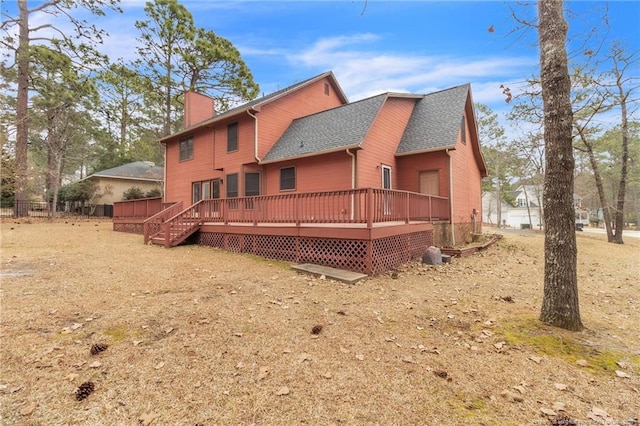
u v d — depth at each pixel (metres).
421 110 13.81
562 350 3.35
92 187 26.34
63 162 29.83
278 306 4.71
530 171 26.73
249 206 9.70
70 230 14.82
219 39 20.97
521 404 2.48
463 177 13.31
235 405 2.43
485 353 3.31
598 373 2.91
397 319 4.29
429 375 2.88
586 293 5.77
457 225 12.32
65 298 4.74
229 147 13.34
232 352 3.25
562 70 3.97
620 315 4.51
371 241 7.00
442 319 4.30
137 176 27.25
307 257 8.06
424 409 2.41
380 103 11.27
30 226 15.80
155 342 3.43
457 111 12.43
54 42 17.58
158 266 7.22
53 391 2.55
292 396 2.55
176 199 16.45
